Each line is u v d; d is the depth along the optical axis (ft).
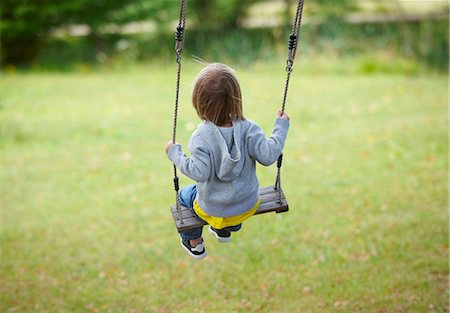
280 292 22.22
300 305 21.42
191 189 13.78
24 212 29.09
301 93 50.44
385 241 25.44
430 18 66.49
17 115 44.34
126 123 42.73
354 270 23.40
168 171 34.14
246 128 12.20
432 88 51.90
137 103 47.93
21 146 38.09
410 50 62.44
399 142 37.83
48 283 23.09
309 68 59.11
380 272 23.17
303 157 35.70
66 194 31.22
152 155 36.55
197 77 12.01
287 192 30.78
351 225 27.07
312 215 28.19
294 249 25.11
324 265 23.88
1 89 51.83
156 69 60.59
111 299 22.06
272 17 70.18
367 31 64.75
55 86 53.57
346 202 29.50
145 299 22.09
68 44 66.18
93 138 39.73
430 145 37.14
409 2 75.20
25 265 24.31
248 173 12.42
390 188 31.07
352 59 61.05
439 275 22.90
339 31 63.46
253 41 64.23
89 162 35.45
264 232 26.61
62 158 36.17
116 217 28.48
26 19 60.70
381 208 28.73
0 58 62.28
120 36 67.46
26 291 22.47
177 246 25.72
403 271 23.21
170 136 40.06
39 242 26.21
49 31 64.95
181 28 12.73
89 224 27.86
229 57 62.34
